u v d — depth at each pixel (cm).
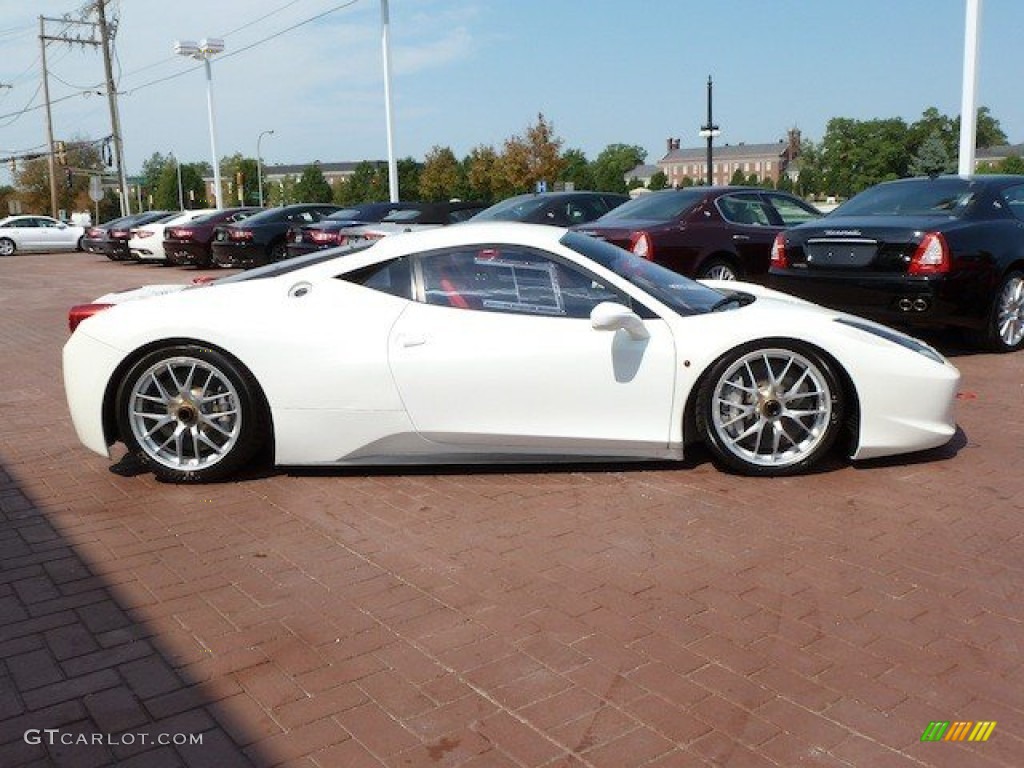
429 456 454
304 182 10556
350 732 251
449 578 346
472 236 460
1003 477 445
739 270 940
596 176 8112
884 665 278
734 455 443
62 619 321
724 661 282
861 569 345
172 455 463
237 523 409
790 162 13612
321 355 441
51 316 1284
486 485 449
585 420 442
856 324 458
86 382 455
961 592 325
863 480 443
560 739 245
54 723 258
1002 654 284
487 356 436
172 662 289
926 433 451
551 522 399
